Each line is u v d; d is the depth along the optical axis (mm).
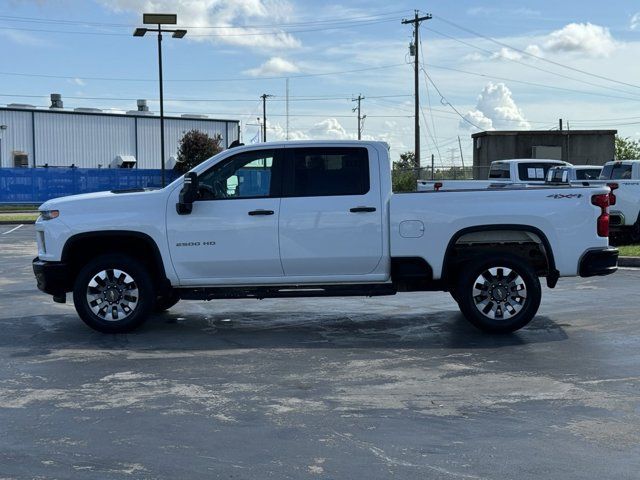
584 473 4258
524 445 4719
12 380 6391
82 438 4910
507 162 21328
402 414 5363
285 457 4543
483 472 4281
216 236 8102
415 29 41438
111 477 4258
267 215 8062
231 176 8188
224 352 7414
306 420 5246
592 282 12109
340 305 10352
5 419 5320
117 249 8586
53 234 8234
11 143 60906
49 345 7785
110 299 8320
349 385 6141
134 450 4684
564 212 8023
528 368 6660
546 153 36406
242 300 10852
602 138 36562
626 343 7637
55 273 8250
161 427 5121
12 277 13641
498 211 7980
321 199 8078
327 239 8070
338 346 7656
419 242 8039
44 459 4543
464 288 8062
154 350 7527
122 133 66250
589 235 8062
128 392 5988
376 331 8453
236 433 4984
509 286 8078
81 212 8227
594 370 6574
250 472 4312
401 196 8055
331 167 8164
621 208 16422
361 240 8062
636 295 10773
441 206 8023
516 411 5414
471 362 6902
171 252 8141
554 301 10312
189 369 6727
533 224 8008
